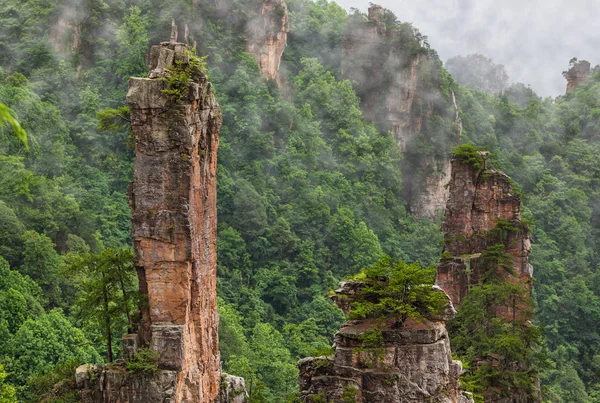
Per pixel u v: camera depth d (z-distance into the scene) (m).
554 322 168.88
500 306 102.94
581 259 191.25
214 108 63.88
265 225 166.88
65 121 170.38
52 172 153.38
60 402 62.09
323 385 63.62
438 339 64.19
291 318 152.38
